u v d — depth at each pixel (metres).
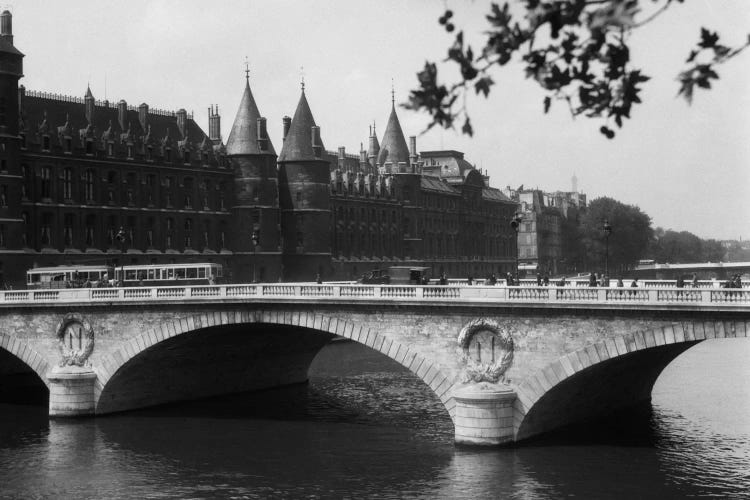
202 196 128.12
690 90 10.05
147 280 94.94
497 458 54.53
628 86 10.21
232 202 131.75
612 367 58.75
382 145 179.00
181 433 66.19
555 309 54.97
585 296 54.16
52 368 74.38
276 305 66.19
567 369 54.78
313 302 63.91
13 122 103.12
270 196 132.25
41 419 72.62
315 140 138.62
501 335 56.94
